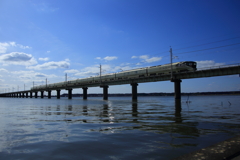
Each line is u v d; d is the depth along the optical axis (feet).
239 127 48.03
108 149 30.32
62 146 32.37
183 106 145.79
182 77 230.27
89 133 42.29
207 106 144.25
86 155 27.76
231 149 23.76
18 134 42.16
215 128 46.70
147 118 68.08
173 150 29.12
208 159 20.54
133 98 294.87
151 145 31.99
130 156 26.86
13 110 116.57
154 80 264.31
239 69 184.44
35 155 28.17
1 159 26.68
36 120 65.72
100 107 141.08
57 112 98.22
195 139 35.63
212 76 206.39
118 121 60.64
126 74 306.55
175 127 48.44
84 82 420.77
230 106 143.02
